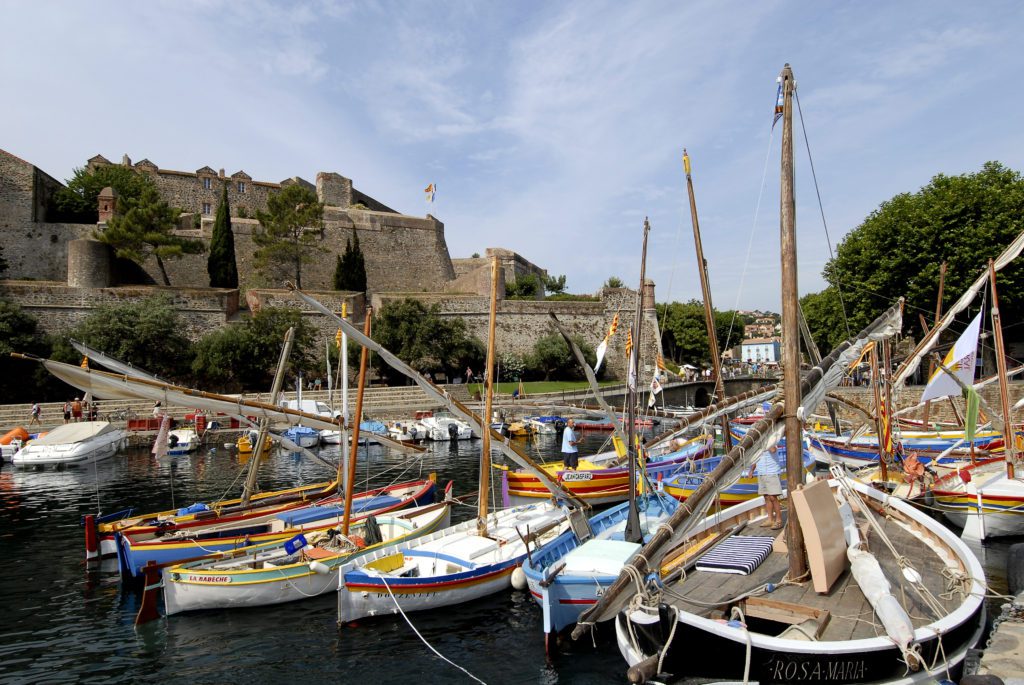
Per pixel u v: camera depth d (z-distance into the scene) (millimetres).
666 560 9328
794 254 8367
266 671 9680
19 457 29516
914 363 18641
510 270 77438
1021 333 45438
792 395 8219
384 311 54938
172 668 9812
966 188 42500
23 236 59062
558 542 12289
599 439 40938
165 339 47906
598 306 65938
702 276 19984
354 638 10727
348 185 83312
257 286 65875
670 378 60531
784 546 9422
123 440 35656
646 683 6602
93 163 70688
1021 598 9938
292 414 15969
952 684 6555
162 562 13008
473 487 24734
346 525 13953
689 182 20281
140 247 55469
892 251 44312
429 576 11305
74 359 43938
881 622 6918
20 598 12852
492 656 10016
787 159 8461
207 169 76062
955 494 15484
